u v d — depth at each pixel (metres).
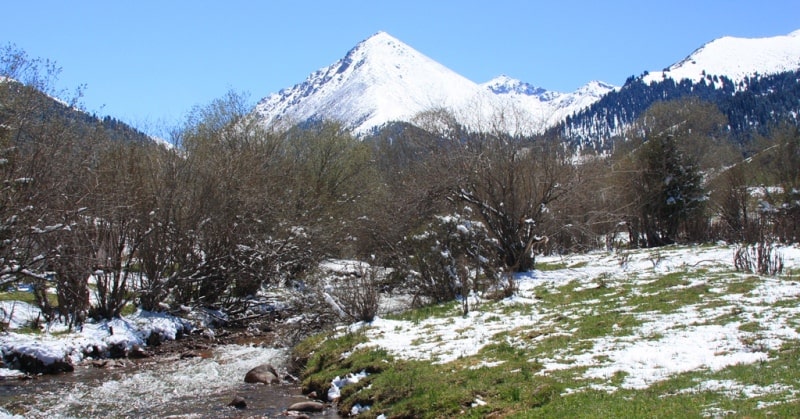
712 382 9.15
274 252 26.03
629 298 17.38
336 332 17.36
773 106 158.88
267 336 21.81
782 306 14.12
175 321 21.70
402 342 14.98
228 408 12.78
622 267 24.94
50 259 17.11
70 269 17.69
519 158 26.66
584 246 35.50
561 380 10.38
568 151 28.39
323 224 31.22
